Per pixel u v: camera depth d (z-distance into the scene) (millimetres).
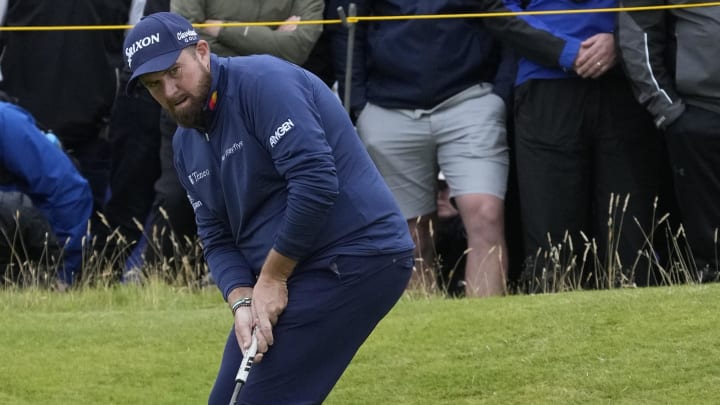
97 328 25594
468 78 30062
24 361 23625
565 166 28859
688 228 28172
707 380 20969
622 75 28578
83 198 30953
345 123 15797
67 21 33219
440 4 29797
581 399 20766
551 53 28391
